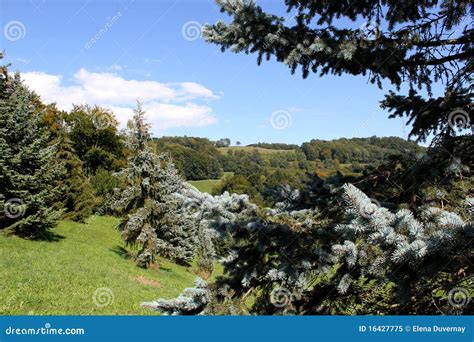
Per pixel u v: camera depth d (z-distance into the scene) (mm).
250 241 3922
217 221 3779
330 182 4375
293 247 3727
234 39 3844
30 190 19953
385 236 2740
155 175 23312
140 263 22297
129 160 23672
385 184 4102
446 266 2766
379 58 3709
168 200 23109
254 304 3883
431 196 3514
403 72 4176
